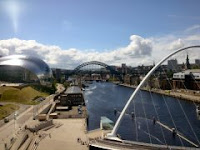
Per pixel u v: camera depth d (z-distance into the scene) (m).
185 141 109.00
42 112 145.75
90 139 90.62
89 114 175.88
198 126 132.00
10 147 78.94
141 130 126.81
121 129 129.25
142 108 190.00
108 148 70.88
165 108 188.75
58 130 109.69
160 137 114.94
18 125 110.38
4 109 138.88
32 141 91.44
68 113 159.75
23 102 173.62
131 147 70.75
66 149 83.31
